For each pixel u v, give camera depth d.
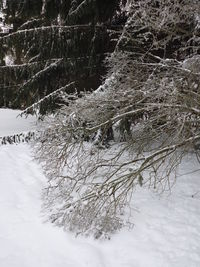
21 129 13.81
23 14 11.64
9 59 13.41
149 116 8.66
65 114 8.88
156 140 8.14
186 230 6.86
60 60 11.56
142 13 8.27
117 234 6.80
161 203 7.85
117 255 6.27
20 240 6.80
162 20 7.97
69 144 8.10
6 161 10.74
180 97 7.35
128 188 7.33
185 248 6.36
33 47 11.62
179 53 9.66
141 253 6.26
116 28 11.12
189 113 7.46
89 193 7.45
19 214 7.67
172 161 8.05
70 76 11.73
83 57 11.50
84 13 10.84
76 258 6.25
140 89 8.04
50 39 11.33
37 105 11.76
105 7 10.92
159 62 9.14
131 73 8.27
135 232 6.83
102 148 8.59
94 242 6.62
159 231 6.84
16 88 12.46
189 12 8.30
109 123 8.14
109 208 6.83
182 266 5.92
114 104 8.04
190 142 7.33
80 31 11.22
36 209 7.80
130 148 8.62
